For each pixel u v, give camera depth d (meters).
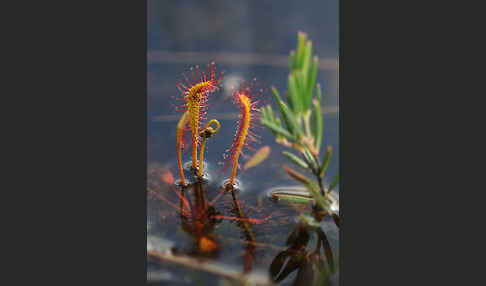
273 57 0.51
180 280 0.43
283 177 0.47
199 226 0.45
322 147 0.47
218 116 0.48
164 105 0.49
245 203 0.46
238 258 0.44
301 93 0.47
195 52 0.52
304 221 0.45
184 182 0.47
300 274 0.44
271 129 0.47
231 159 0.47
